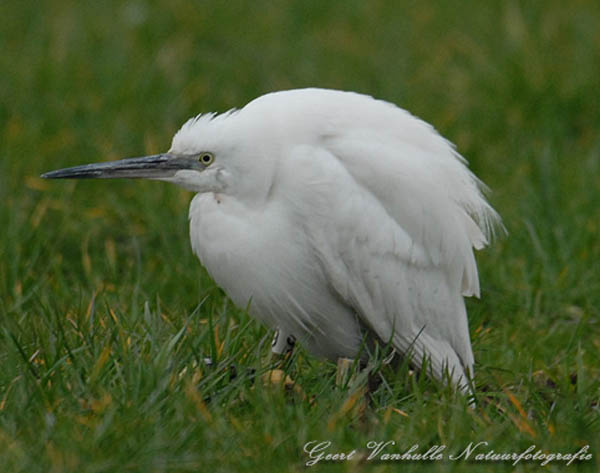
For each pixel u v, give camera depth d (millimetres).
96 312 9266
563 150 15055
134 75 15961
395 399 8242
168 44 17781
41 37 17656
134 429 7191
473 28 18266
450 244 8867
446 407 8008
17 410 7473
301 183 8312
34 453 6941
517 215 12516
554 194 12922
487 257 11672
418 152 8750
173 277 11047
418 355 8992
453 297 9133
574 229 12164
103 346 8227
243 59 17625
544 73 15891
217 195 8633
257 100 8688
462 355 9359
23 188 12922
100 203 12781
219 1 19859
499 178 14070
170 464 6996
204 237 8711
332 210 8375
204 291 10594
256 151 8352
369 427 7902
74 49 17078
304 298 8703
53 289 10828
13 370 8016
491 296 11125
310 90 8758
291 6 19875
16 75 15945
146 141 14031
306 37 18625
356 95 8828
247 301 8852
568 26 17656
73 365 8047
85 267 11258
